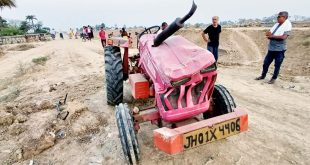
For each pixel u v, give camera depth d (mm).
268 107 5195
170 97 3045
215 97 3680
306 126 4309
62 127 4488
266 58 7059
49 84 7711
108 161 3516
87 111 5070
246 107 5230
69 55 15344
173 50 3207
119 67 4777
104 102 5602
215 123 2887
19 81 8906
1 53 21703
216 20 7500
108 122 4609
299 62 12578
